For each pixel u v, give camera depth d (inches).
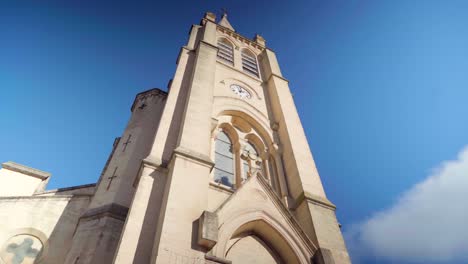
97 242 473.4
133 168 635.5
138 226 381.7
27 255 528.7
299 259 444.1
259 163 685.3
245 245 456.8
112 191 580.1
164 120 579.5
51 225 575.2
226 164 657.0
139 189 424.8
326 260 434.3
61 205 611.2
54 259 532.7
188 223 381.1
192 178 440.5
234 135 725.3
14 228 550.0
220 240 401.7
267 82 991.0
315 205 542.3
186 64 810.8
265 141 748.0
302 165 637.9
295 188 600.1
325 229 500.7
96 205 564.4
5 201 575.5
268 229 472.4
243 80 931.3
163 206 399.2
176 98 654.5
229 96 797.2
